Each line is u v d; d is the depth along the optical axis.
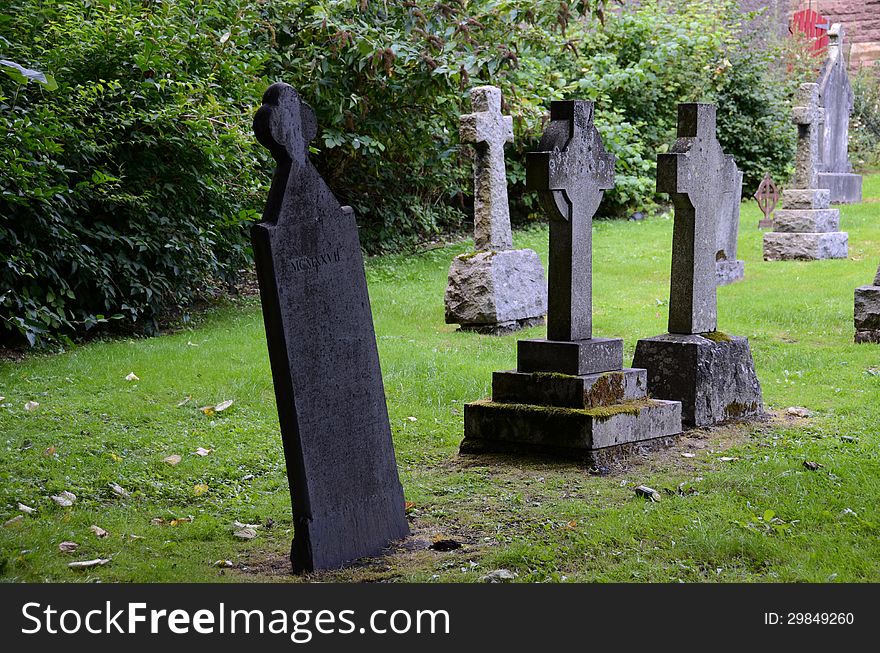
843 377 8.71
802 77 24.02
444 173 17.66
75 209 10.71
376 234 17.56
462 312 11.34
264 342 10.23
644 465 6.34
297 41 15.10
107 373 8.69
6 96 9.84
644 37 21.77
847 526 4.98
